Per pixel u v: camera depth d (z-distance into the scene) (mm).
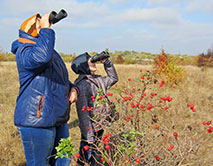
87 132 2404
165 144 2236
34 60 1609
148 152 2182
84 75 2482
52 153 2076
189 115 4504
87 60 2598
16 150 3350
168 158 2240
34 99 1701
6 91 7203
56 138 2039
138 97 2707
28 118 1675
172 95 5926
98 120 2482
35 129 1699
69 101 2121
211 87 7902
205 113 4855
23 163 3086
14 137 3830
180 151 2176
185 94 6082
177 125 3496
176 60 8484
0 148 3328
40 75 1744
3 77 9555
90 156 2604
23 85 1770
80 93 2408
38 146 1756
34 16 1806
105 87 2805
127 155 2088
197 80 8578
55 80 1844
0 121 4484
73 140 3814
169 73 7668
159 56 8656
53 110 1759
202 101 5883
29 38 1781
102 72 10805
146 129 2406
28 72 1733
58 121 1806
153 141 2283
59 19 1727
